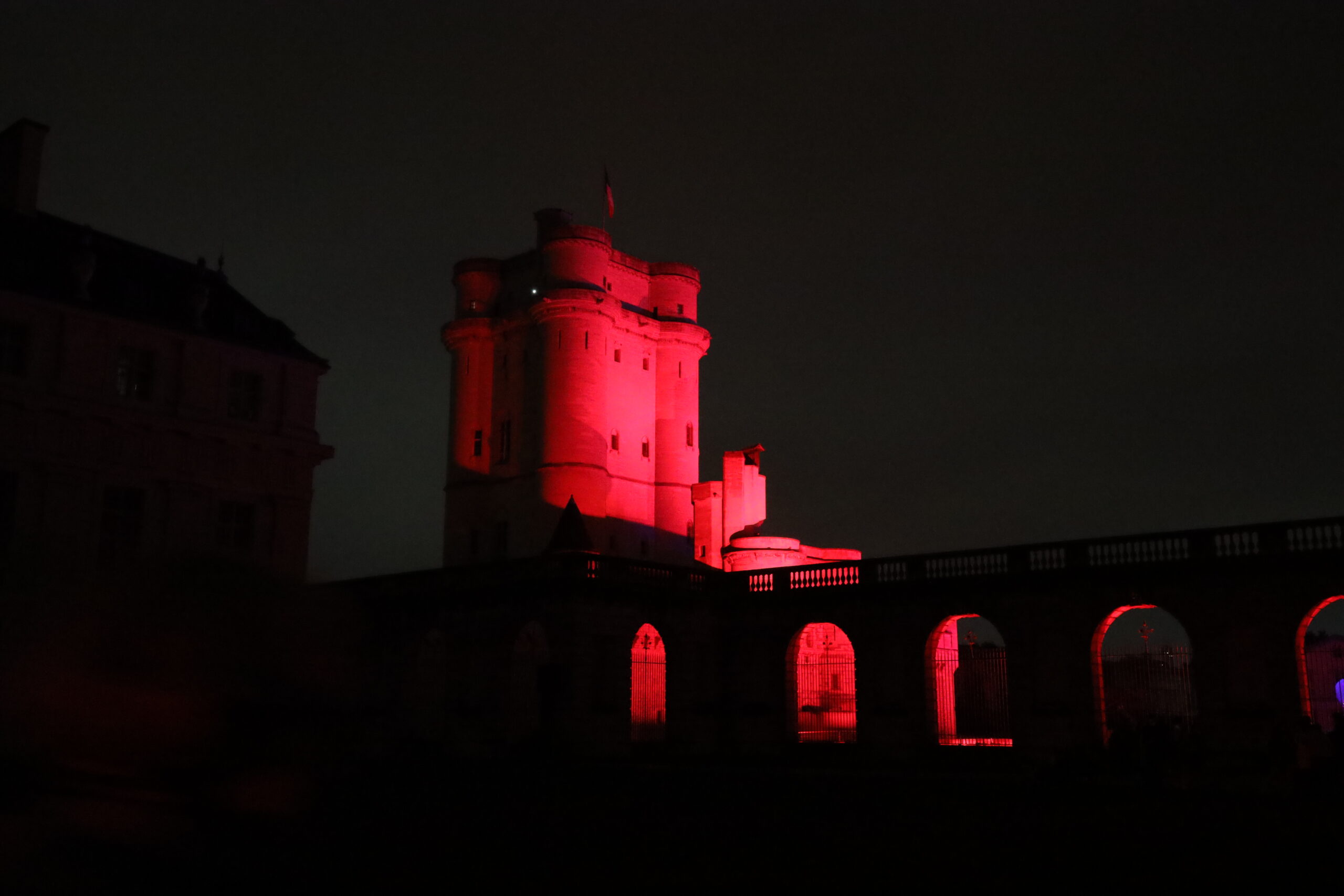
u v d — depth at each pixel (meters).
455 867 12.83
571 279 67.88
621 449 70.00
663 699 52.38
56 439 34.81
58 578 8.88
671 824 18.17
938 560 38.84
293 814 8.96
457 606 43.91
